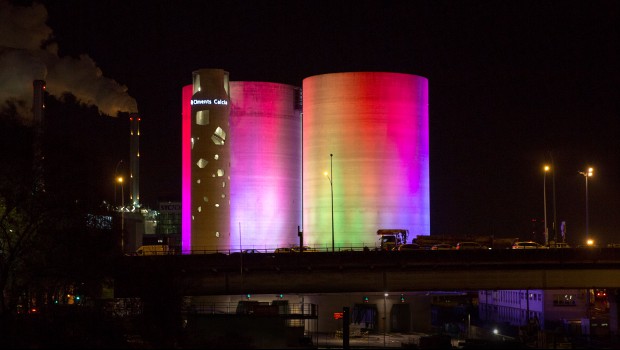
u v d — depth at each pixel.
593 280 138.75
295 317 115.94
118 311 130.50
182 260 131.75
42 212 111.25
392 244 178.88
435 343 126.38
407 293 182.75
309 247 193.88
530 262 136.88
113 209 132.00
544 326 178.00
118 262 124.69
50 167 114.06
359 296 180.12
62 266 114.19
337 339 161.38
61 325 110.88
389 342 153.88
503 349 113.75
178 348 103.88
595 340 134.88
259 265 133.75
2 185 110.88
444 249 147.88
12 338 97.88
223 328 111.88
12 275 112.50
